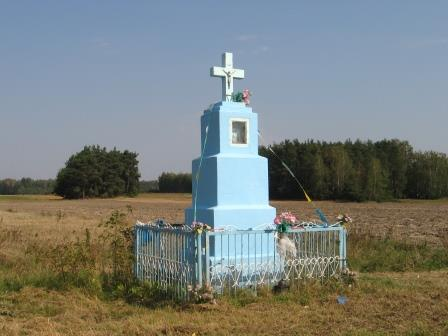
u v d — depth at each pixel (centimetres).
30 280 1279
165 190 14625
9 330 888
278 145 9900
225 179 1269
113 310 1043
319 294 1130
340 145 10544
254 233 1170
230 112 1309
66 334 871
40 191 17625
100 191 11975
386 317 962
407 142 10794
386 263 1666
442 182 10138
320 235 1266
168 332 866
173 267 1127
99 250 1584
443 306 1041
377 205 7850
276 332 872
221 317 955
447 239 2375
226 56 1372
